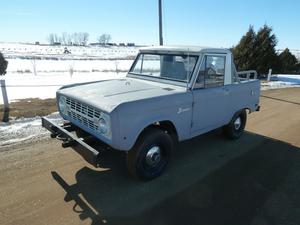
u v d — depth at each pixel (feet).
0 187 12.53
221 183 13.75
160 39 33.14
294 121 26.61
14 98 32.65
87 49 254.27
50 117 23.54
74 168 14.60
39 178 13.46
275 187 13.58
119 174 14.15
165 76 16.05
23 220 10.46
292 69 85.30
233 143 19.51
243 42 67.51
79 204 11.59
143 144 12.60
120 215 10.98
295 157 17.44
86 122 12.98
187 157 16.75
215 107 16.44
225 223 10.69
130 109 11.45
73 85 15.84
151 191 12.76
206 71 15.40
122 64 98.12
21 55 133.90
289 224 10.78
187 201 12.07
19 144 17.37
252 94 20.35
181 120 14.17
